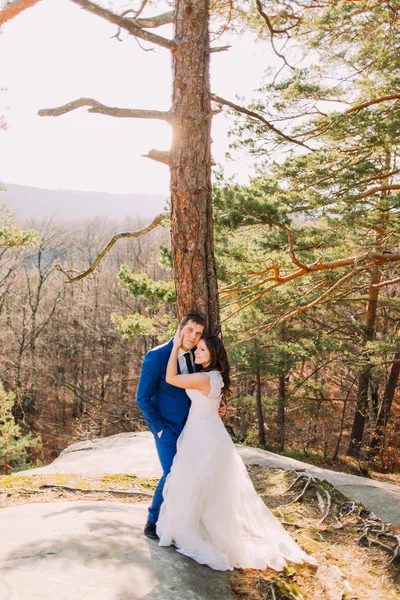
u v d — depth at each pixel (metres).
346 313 16.97
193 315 3.69
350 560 3.81
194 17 3.96
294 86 9.92
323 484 5.09
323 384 18.95
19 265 27.25
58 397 27.95
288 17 8.51
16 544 3.10
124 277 9.66
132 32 3.76
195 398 3.68
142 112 3.90
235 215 7.18
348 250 9.80
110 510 4.21
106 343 26.75
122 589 2.74
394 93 9.98
